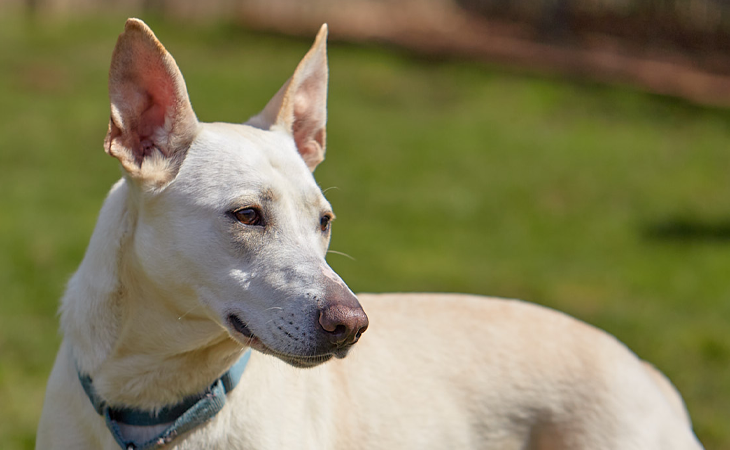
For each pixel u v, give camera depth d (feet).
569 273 29.78
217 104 49.26
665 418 13.20
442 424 12.61
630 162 46.62
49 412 11.50
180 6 74.18
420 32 82.64
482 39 82.79
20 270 24.40
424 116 53.06
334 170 39.50
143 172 10.62
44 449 11.57
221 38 68.49
